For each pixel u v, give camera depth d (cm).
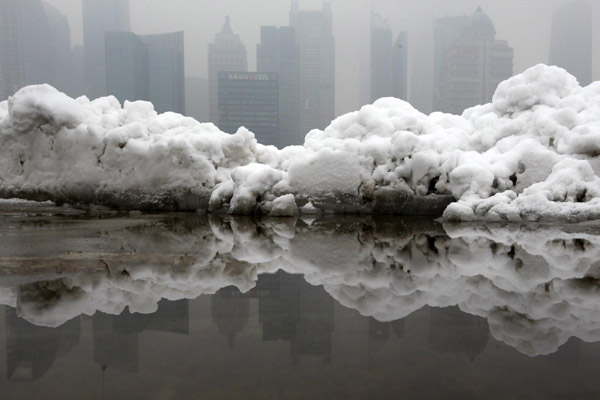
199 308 230
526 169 666
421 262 346
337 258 362
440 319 213
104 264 326
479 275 304
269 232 511
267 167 730
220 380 149
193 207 754
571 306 233
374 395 139
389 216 692
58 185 777
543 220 589
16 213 702
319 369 158
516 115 775
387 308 231
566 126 700
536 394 140
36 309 224
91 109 853
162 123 836
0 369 158
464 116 893
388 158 720
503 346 179
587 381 149
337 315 220
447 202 686
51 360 165
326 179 718
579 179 611
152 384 146
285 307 233
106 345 180
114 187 762
